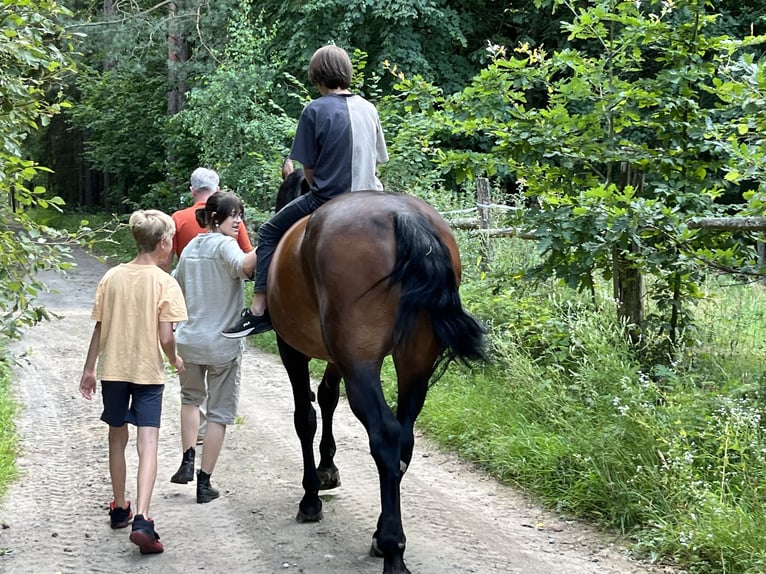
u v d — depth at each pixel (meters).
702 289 7.36
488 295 7.92
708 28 15.69
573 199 6.17
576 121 6.64
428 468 5.91
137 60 23.73
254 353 11.10
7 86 5.30
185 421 5.52
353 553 4.38
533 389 6.23
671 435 4.89
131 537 4.29
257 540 4.57
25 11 5.47
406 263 3.63
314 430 4.89
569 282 6.38
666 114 6.55
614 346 6.16
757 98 5.31
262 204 16.20
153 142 28.78
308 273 4.03
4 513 5.02
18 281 5.43
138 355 4.57
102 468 5.98
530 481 5.41
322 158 4.52
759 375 5.69
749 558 3.93
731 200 15.85
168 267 5.68
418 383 3.93
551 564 4.19
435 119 7.04
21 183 5.70
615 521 4.63
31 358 10.45
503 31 20.66
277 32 19.47
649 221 5.67
